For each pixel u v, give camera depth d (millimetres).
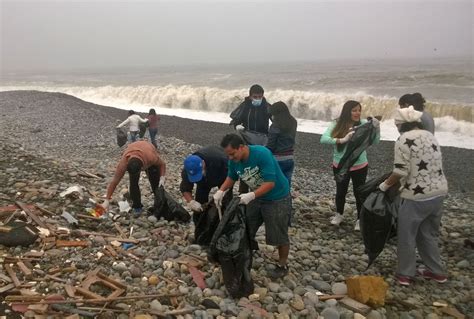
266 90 31375
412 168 4734
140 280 4684
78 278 4520
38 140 16328
